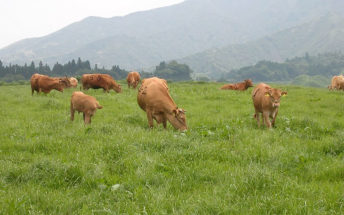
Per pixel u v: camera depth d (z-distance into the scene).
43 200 4.98
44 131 9.95
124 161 6.80
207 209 4.61
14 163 6.88
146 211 4.61
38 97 21.47
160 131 10.21
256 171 5.80
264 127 11.88
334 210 4.52
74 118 13.71
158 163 6.53
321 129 10.55
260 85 12.33
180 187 5.58
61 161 6.74
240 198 4.98
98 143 8.24
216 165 6.54
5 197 4.97
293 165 6.78
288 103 18.70
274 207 4.55
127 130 9.95
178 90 26.84
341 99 20.12
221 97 21.45
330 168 6.32
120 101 19.42
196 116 14.36
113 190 5.34
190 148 7.78
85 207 4.74
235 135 9.36
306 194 5.11
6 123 11.63
